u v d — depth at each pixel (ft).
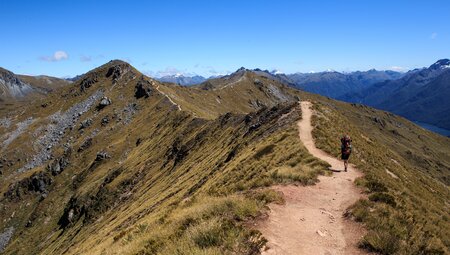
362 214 53.78
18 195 486.79
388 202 62.08
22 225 437.17
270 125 180.86
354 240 46.70
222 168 158.61
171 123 399.44
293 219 52.19
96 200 336.49
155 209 166.61
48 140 620.08
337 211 58.08
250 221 48.70
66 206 394.11
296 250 41.91
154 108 531.91
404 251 43.70
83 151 521.24
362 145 140.15
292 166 91.81
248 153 144.05
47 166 508.53
